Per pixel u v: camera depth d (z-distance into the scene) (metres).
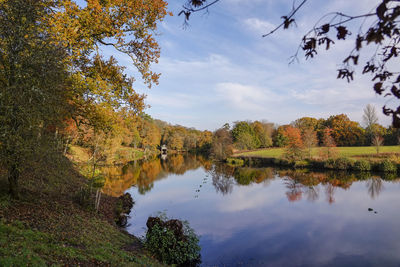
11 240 5.66
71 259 5.95
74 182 17.27
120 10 12.09
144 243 10.28
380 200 20.58
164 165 48.53
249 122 80.50
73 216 10.10
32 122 7.61
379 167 33.19
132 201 19.91
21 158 8.03
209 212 18.19
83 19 11.09
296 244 12.69
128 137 55.88
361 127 60.56
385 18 1.76
